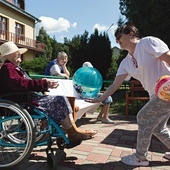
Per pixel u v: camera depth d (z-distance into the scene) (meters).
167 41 10.23
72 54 16.08
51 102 2.55
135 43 2.43
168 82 2.21
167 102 2.36
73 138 2.60
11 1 25.03
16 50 2.68
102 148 3.21
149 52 2.30
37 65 20.12
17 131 2.50
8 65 2.51
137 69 2.45
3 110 2.52
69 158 2.83
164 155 2.91
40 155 2.93
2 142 2.54
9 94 2.51
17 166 2.54
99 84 5.00
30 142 2.34
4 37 22.12
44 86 2.47
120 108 7.18
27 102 2.52
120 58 15.45
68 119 2.57
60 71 5.39
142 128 2.51
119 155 2.96
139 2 10.70
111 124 4.85
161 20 10.07
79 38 16.66
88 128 4.45
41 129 2.62
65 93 4.61
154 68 2.39
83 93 4.96
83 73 4.93
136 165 2.63
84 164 2.66
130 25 2.48
